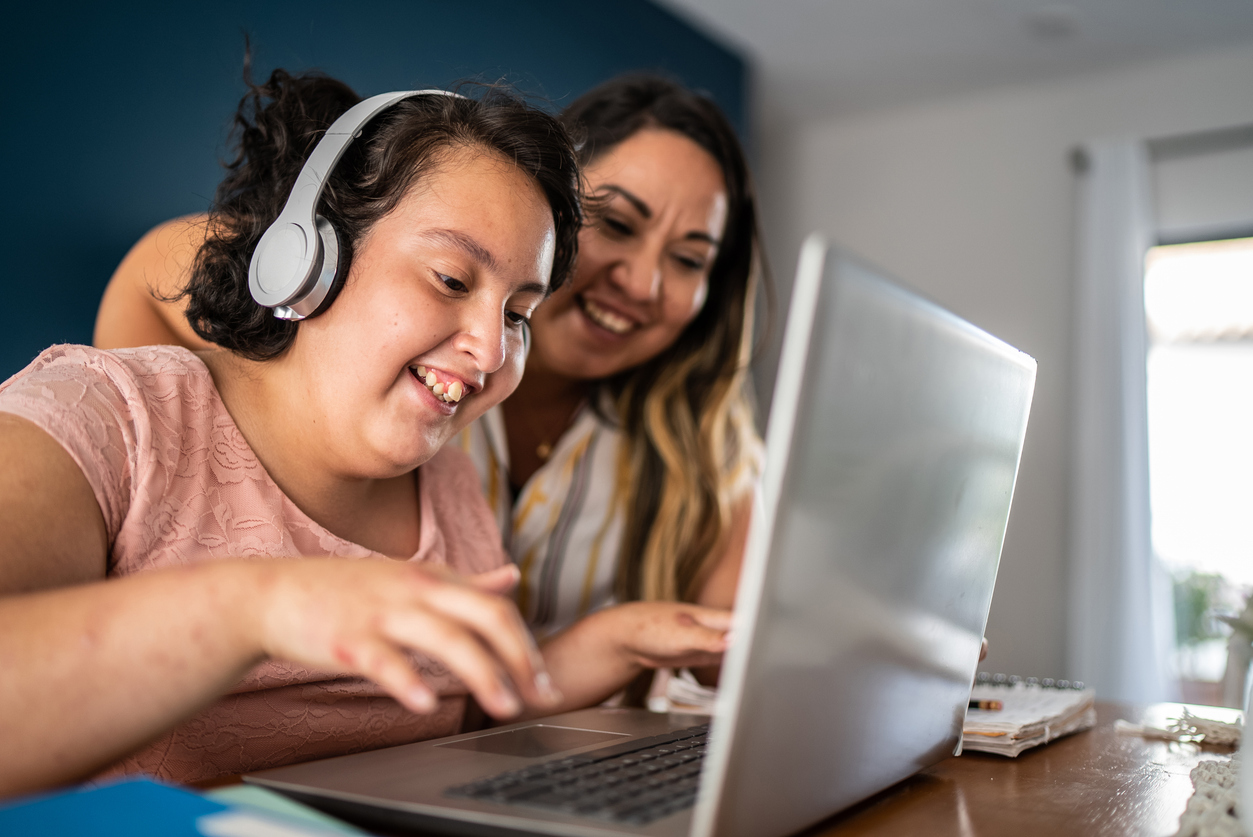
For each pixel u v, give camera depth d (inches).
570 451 56.8
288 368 31.0
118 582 20.0
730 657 18.8
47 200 76.8
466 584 20.1
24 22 74.9
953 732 29.7
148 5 83.1
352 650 17.7
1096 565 146.2
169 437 29.0
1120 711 45.1
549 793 23.0
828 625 20.9
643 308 53.2
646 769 26.1
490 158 30.4
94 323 80.4
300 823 20.0
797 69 160.9
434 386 30.1
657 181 51.4
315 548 31.9
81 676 18.8
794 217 184.9
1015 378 27.8
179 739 28.8
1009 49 151.1
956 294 169.5
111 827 16.7
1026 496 158.6
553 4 125.6
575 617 57.6
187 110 86.5
